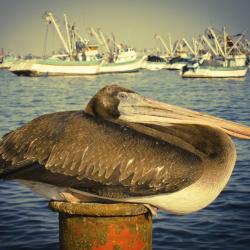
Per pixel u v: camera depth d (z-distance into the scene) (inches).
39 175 223.5
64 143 222.2
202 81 3934.5
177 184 222.1
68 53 5172.2
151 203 225.9
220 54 5251.0
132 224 217.8
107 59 5565.9
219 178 233.6
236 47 5132.9
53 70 4699.8
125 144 223.1
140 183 220.5
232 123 252.2
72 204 214.8
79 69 4820.4
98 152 220.7
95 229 215.3
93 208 212.1
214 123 251.9
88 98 2458.2
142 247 220.4
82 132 224.4
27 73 4709.6
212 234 505.4
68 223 217.9
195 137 246.8
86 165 219.8
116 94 252.4
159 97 2488.9
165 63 6904.5
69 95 2672.2
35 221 547.2
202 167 227.8
